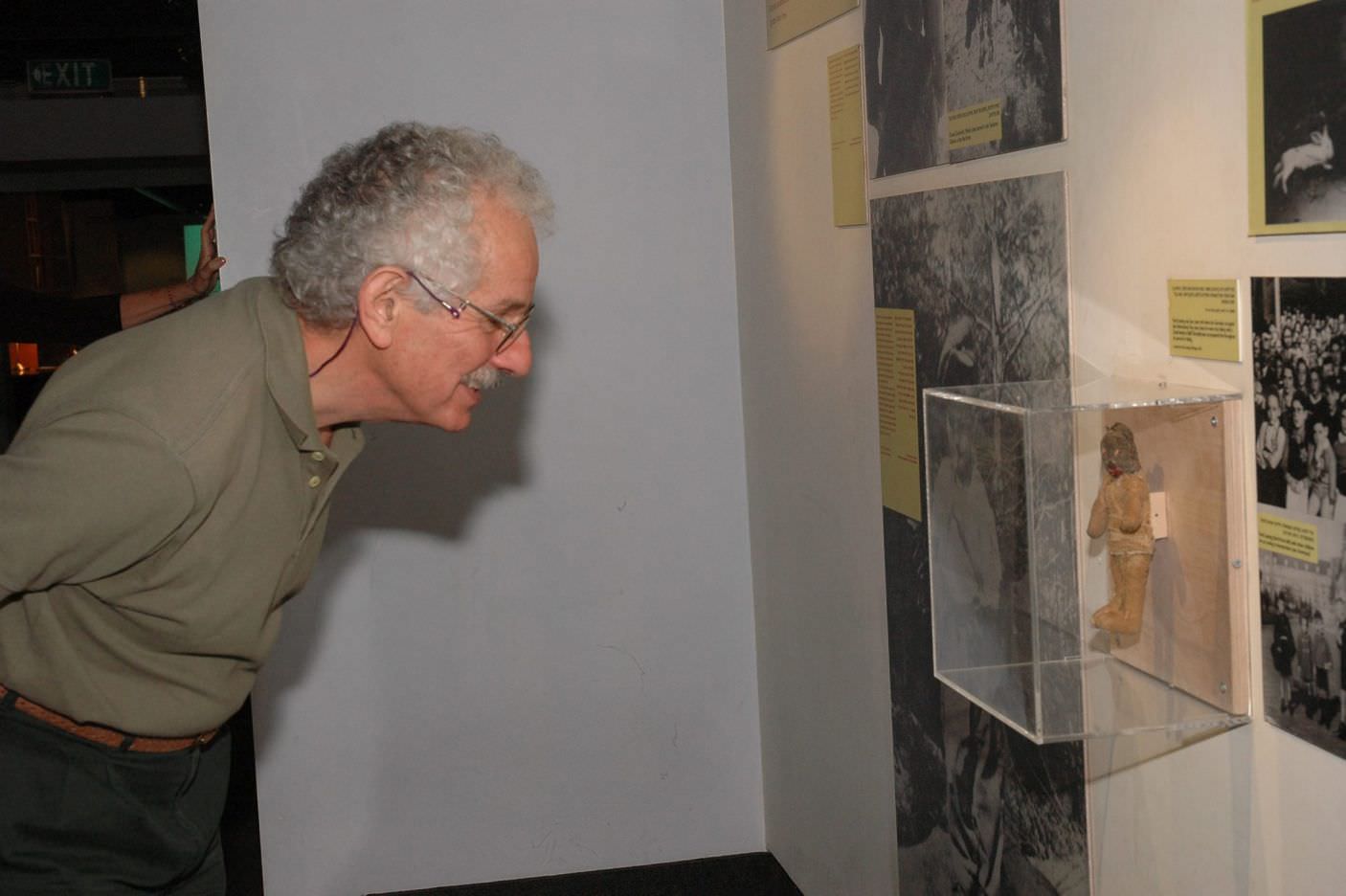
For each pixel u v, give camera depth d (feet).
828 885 10.00
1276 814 4.40
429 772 11.26
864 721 8.88
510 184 5.21
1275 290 4.21
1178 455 4.64
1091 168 5.34
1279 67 4.09
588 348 11.09
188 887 6.27
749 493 11.34
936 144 6.88
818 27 8.62
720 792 11.69
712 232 11.10
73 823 5.39
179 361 4.87
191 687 5.45
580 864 11.54
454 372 5.26
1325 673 4.09
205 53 10.35
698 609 11.45
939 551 5.49
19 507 4.46
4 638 5.10
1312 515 4.09
